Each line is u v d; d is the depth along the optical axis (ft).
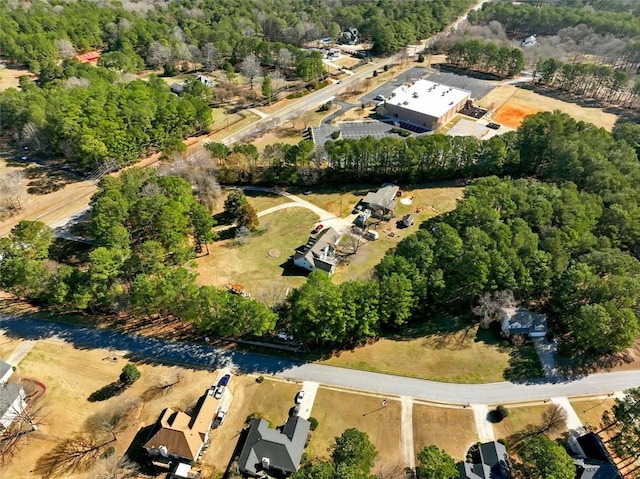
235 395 244.63
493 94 624.18
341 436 220.43
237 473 206.18
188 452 209.97
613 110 581.12
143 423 229.25
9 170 435.12
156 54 651.66
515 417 237.66
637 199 347.36
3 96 485.15
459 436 228.63
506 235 303.89
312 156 431.43
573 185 360.89
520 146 435.12
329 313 255.29
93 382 248.11
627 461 219.00
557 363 265.95
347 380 255.09
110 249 295.07
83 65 583.58
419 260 296.71
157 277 290.35
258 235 368.07
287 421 227.61
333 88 635.25
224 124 533.96
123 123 441.27
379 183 433.48
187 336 278.46
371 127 531.09
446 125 539.70
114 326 283.18
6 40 650.02
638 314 265.13
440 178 436.76
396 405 242.58
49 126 438.81
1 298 300.61
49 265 302.86
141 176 379.76
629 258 289.53
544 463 195.31
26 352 263.29
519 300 300.40
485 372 260.83
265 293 310.65
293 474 193.77
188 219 333.42
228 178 427.33
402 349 274.57
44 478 205.98
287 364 263.49
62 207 390.63
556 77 648.38
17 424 225.35
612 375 260.01
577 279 273.33
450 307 301.63
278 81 627.05
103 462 210.18
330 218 387.55
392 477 207.62
